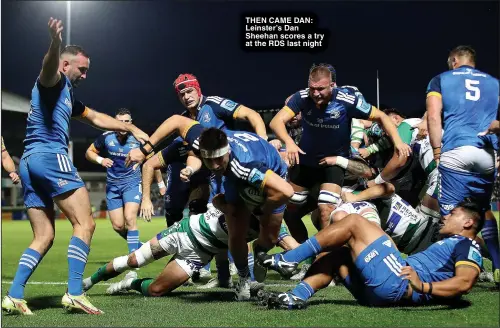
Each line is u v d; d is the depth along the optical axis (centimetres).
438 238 504
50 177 432
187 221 497
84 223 440
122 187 807
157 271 733
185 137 446
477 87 496
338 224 407
